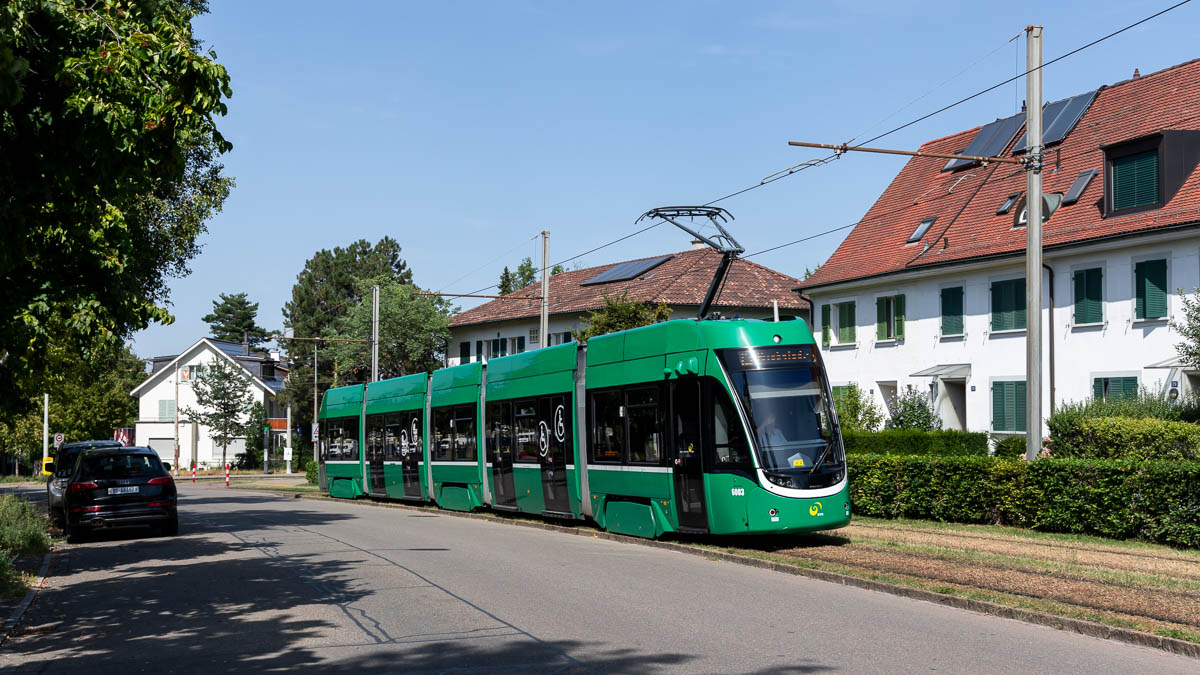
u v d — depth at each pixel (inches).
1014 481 680.4
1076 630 360.8
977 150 1417.3
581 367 791.7
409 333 2472.9
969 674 296.0
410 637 362.0
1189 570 491.8
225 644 360.2
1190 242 977.5
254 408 3129.9
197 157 1064.8
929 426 1213.7
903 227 1430.9
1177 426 786.2
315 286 3550.7
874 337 1407.5
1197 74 1146.7
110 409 3043.8
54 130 346.6
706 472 631.2
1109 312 1063.0
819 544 621.0
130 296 475.8
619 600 436.5
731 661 315.6
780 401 622.2
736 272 1929.1
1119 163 1066.1
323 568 560.7
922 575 482.0
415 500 1152.2
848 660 315.3
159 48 350.9
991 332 1205.1
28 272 458.0
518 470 883.4
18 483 2534.5
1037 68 712.4
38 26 335.6
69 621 418.6
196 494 1782.7
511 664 316.5
